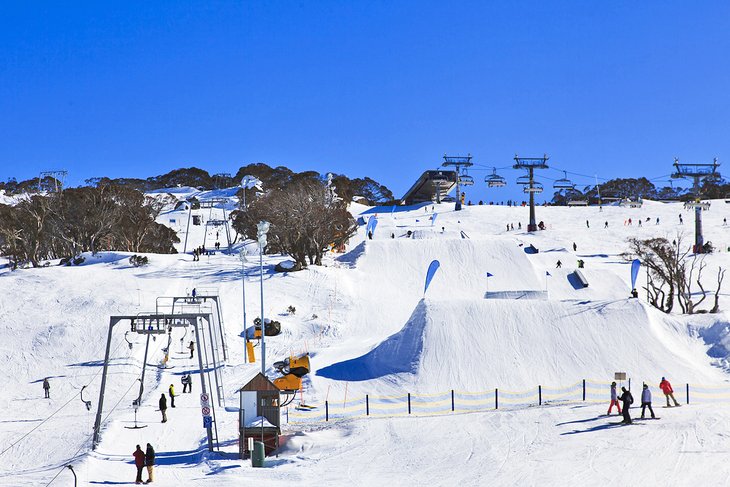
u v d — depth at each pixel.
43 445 42.06
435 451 34.12
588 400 45.34
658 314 59.84
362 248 108.38
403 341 57.09
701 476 27.23
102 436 40.50
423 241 108.44
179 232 165.88
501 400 47.91
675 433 33.16
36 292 87.62
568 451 31.91
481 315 57.72
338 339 72.75
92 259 110.31
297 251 97.62
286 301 84.62
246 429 36.44
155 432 42.53
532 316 57.44
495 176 141.75
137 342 69.62
